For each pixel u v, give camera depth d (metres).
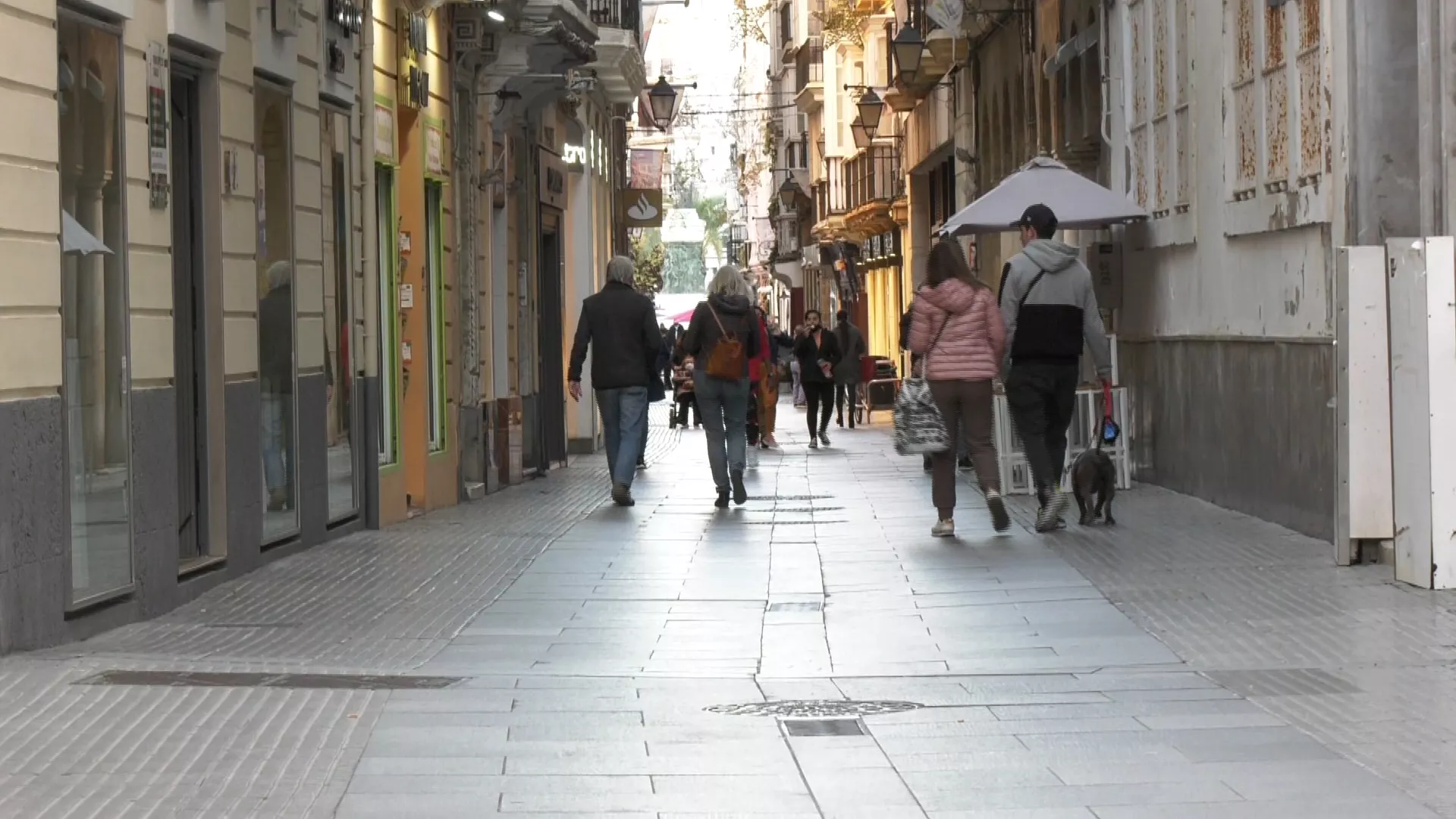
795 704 8.48
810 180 78.62
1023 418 15.09
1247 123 15.58
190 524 12.70
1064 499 14.98
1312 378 13.74
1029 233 15.20
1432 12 12.34
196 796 6.58
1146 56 19.33
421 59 19.61
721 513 18.17
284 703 8.31
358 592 12.48
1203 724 7.74
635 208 43.22
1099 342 15.20
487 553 14.68
